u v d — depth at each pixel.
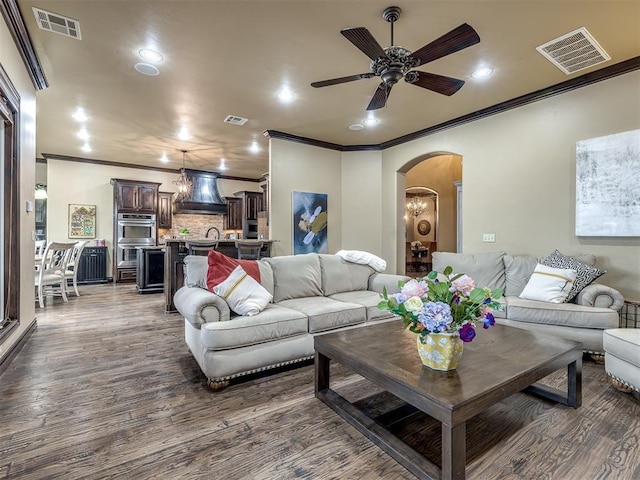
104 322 4.13
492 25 2.71
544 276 3.27
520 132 4.09
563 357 1.94
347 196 6.14
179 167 8.22
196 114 4.65
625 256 3.29
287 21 2.68
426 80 2.78
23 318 3.23
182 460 1.62
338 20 2.67
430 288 1.71
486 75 3.51
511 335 2.24
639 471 1.53
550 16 2.60
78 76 3.56
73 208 7.31
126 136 5.68
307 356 2.69
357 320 3.00
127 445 1.73
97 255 7.36
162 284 6.31
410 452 1.62
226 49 3.07
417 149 5.41
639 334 2.20
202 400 2.20
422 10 2.55
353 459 1.63
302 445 1.74
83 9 2.53
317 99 4.14
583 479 1.48
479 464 1.58
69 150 6.67
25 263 3.28
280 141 5.46
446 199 9.27
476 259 3.92
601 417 1.99
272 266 3.33
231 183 9.44
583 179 3.51
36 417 1.98
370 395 2.29
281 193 5.50
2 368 2.59
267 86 3.79
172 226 8.57
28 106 3.33
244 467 1.57
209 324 2.34
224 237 9.23
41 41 2.93
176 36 2.87
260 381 2.50
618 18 2.62
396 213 5.80
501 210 4.28
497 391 1.53
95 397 2.23
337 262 3.78
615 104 3.34
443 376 1.61
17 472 1.52
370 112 4.55
